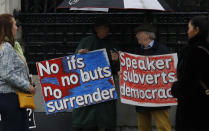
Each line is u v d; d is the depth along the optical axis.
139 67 6.79
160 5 6.46
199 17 5.34
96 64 6.88
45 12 8.02
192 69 5.17
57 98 6.88
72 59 6.86
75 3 6.43
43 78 6.87
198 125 5.25
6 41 5.84
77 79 6.88
